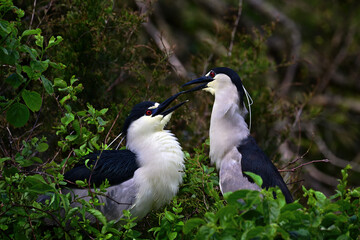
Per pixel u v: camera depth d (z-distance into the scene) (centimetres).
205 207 914
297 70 1889
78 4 1225
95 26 1197
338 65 1970
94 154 924
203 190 924
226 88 1055
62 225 738
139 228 944
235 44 1453
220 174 1002
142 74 1234
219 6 1856
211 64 1428
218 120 1042
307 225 625
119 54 1245
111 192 885
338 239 637
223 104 1045
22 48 754
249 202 590
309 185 1538
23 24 1141
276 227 580
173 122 1247
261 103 1345
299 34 1911
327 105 1881
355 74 1969
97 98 1205
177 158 930
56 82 821
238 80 1063
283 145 1452
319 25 1959
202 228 607
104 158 913
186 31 1812
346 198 694
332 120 1783
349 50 1933
